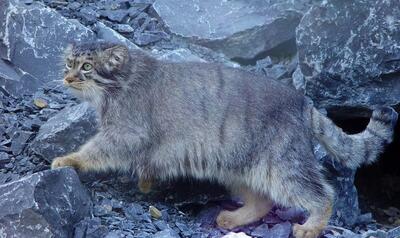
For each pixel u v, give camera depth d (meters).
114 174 10.16
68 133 10.09
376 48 12.09
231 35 13.54
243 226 9.86
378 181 14.12
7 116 11.00
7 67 12.04
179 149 9.80
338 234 9.88
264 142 9.60
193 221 10.02
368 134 10.16
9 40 12.12
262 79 9.93
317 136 9.91
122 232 9.04
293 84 12.96
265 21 13.66
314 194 9.55
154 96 9.79
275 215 10.14
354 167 10.34
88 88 9.64
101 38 12.88
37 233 8.28
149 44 13.32
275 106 9.68
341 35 12.29
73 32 12.44
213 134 9.69
